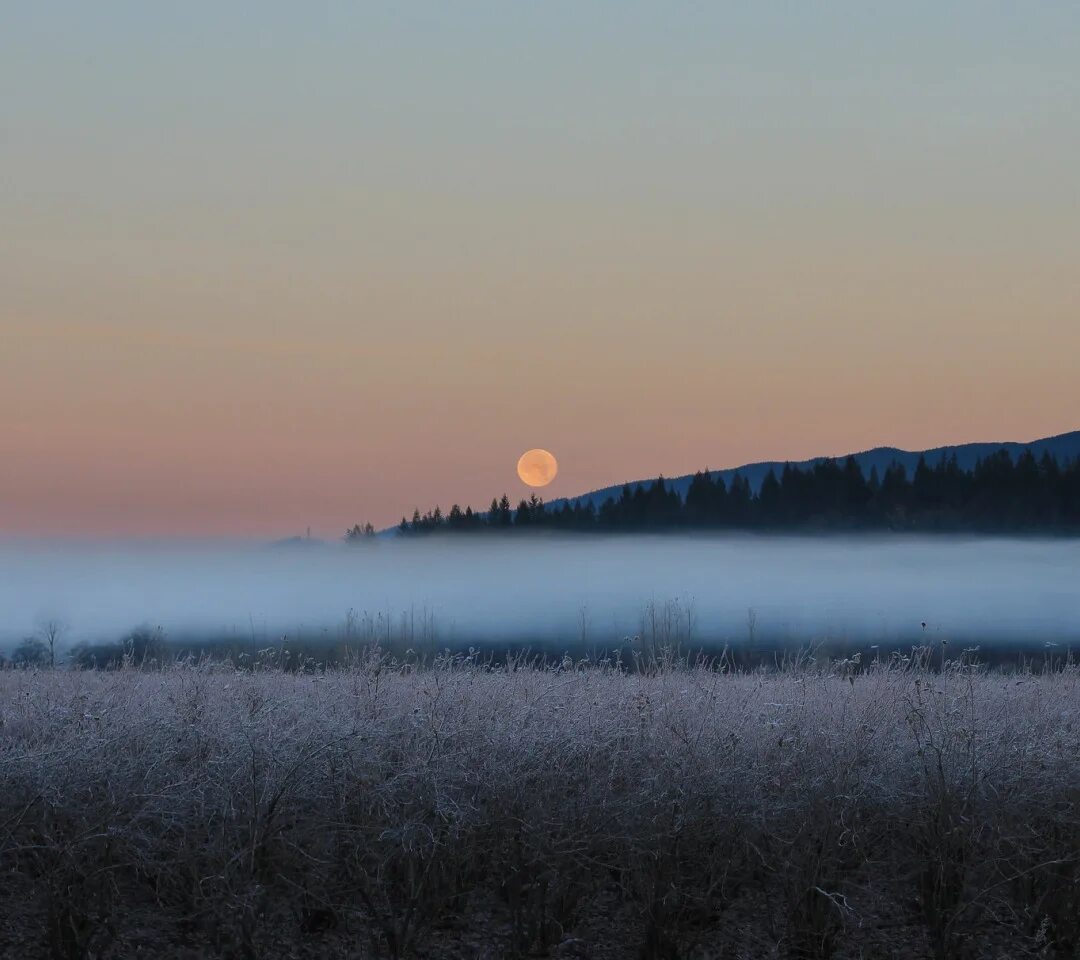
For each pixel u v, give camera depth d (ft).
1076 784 53.78
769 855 51.98
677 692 65.92
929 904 49.88
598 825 51.13
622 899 52.11
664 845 49.60
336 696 65.21
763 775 53.62
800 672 78.89
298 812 52.06
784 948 48.85
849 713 62.03
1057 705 69.41
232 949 46.16
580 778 53.16
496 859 51.75
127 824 48.73
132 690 68.74
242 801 50.62
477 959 47.14
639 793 51.31
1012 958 48.60
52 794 49.03
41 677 80.84
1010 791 53.26
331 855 50.62
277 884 49.65
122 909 49.39
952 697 65.62
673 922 48.42
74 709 59.11
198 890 47.19
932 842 51.01
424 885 49.34
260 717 56.75
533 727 56.18
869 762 55.77
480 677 70.69
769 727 58.18
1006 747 56.24
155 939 47.19
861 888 51.44
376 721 58.13
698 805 51.01
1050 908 50.44
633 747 56.13
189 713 58.59
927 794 52.60
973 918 49.96
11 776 50.03
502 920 50.21
